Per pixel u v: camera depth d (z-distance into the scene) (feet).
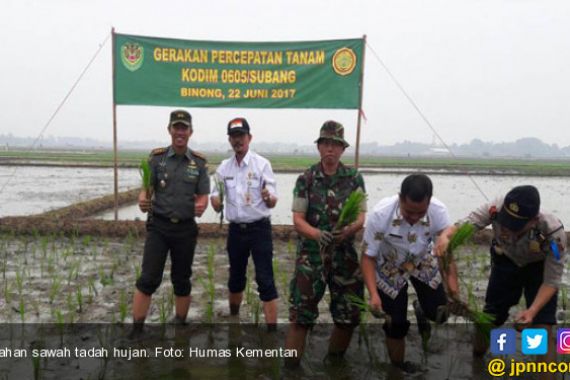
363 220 11.89
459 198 61.62
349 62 28.27
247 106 28.84
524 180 106.32
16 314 15.67
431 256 11.91
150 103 28.84
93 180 80.74
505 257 12.12
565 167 178.09
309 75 28.50
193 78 28.63
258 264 14.53
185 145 14.23
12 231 28.30
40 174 93.71
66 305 16.61
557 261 10.94
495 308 12.69
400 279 11.80
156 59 28.45
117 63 28.43
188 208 14.28
